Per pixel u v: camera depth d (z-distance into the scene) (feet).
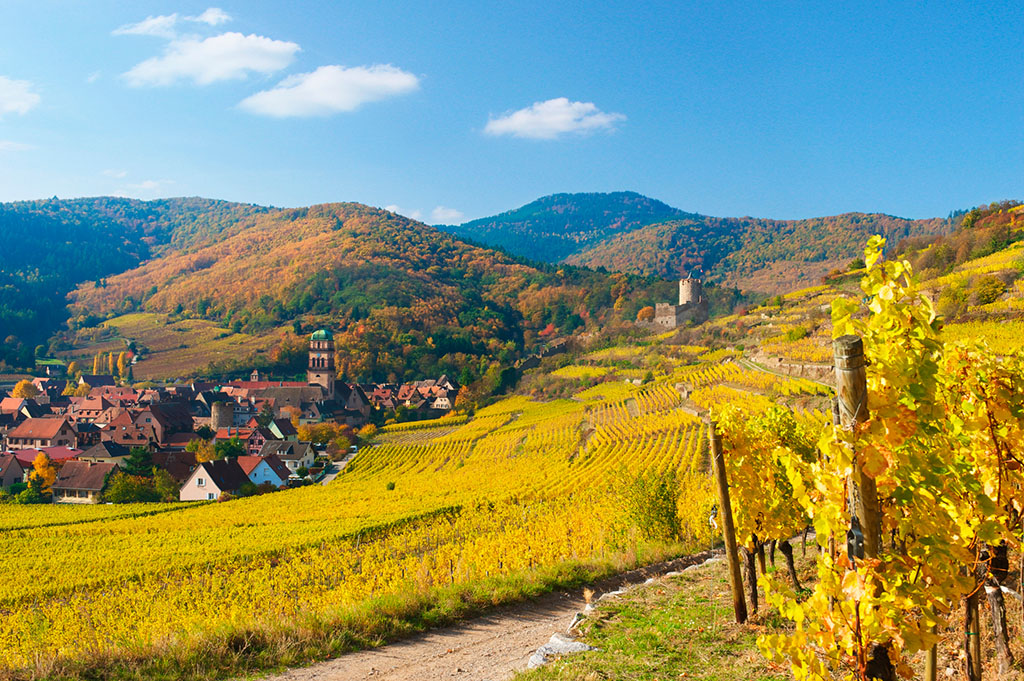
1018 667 26.05
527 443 288.92
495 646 42.47
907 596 15.37
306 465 323.37
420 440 369.09
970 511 18.63
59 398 521.24
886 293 15.67
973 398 23.17
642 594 49.29
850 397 15.62
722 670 30.45
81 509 223.30
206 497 246.68
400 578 77.36
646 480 80.48
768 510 40.47
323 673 37.78
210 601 82.58
